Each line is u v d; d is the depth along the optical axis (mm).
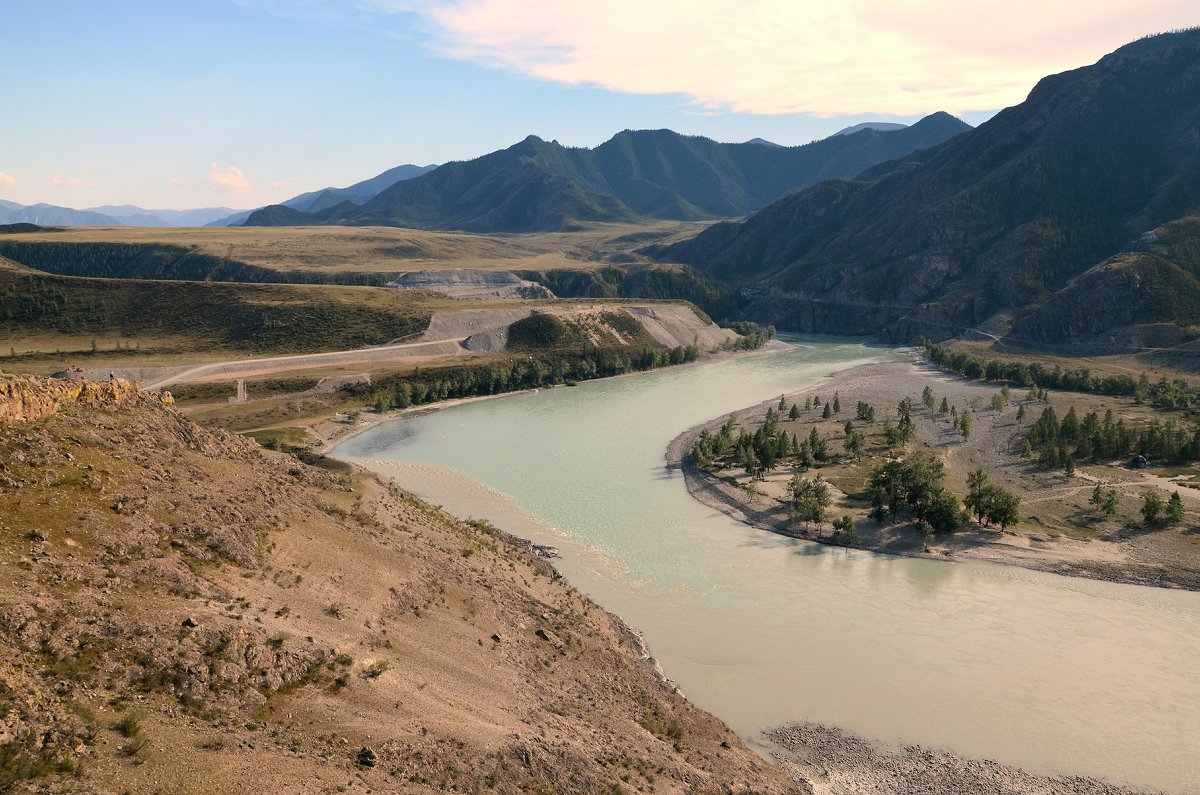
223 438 67125
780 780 49125
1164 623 71188
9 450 44562
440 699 42656
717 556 87438
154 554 42594
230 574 45375
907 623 71438
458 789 35500
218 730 32594
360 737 36312
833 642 67875
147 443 55406
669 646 67062
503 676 49000
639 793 41062
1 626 31531
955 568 84062
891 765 51688
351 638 45000
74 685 30844
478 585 61688
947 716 57062
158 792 27234
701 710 56812
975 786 49656
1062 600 76188
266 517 54562
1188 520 94438
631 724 50062
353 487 73250
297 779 30984
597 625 66312
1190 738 54156
